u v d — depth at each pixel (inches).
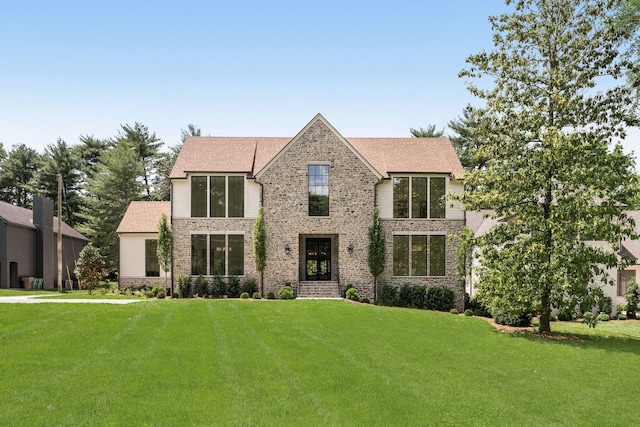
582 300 715.4
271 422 344.5
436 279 1121.4
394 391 418.3
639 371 531.5
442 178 1140.5
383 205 1127.0
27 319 665.0
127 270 1205.7
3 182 2333.9
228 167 1123.3
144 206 1320.1
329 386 425.4
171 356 505.4
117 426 332.2
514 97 764.6
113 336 586.6
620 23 807.7
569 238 737.6
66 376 435.5
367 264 1098.1
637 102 813.2
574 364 554.6
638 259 1259.8
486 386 450.3
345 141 1106.7
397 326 721.6
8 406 362.9
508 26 761.0
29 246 1469.0
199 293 1083.9
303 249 1163.3
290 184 1101.1
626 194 1046.4
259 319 714.2
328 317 754.2
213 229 1110.4
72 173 2240.4
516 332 756.6
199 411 361.4
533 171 703.1
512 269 711.7
